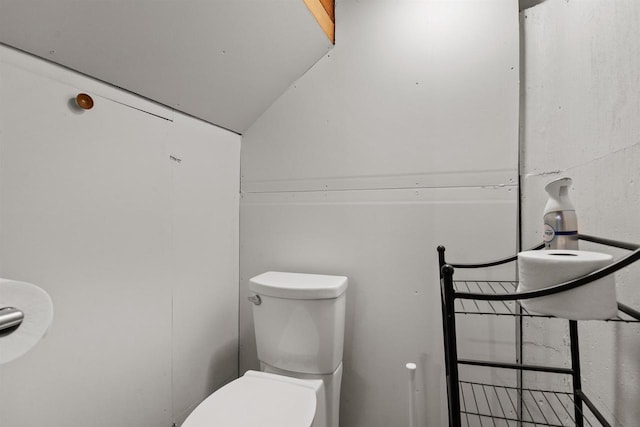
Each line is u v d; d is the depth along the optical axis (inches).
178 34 34.4
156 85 38.0
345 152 50.5
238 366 56.4
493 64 43.4
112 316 34.3
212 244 50.1
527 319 41.4
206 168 48.8
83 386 31.3
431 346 45.7
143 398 38.0
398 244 47.5
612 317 18.3
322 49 50.2
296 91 53.1
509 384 42.2
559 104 35.8
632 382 22.6
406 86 47.3
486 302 43.3
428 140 46.1
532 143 41.0
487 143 43.5
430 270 45.9
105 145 33.6
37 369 27.6
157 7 30.7
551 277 19.6
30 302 16.0
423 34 46.6
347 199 50.3
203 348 48.3
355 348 49.3
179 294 43.7
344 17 50.5
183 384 44.4
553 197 25.4
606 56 26.3
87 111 31.8
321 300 41.9
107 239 33.8
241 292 56.6
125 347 35.8
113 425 34.3
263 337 45.0
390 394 47.4
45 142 28.2
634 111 22.1
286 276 48.8
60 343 29.3
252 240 55.9
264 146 55.2
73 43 28.5
